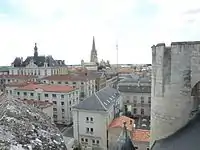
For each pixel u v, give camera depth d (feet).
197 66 40.22
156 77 45.24
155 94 45.78
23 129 34.17
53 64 464.65
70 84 321.93
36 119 40.73
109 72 566.77
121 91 276.62
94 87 363.56
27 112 41.75
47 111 218.59
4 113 37.06
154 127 46.50
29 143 31.48
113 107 205.77
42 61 455.63
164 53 42.70
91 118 180.14
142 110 273.33
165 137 43.21
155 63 45.75
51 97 250.78
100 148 178.60
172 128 42.98
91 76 373.40
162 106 43.91
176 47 41.19
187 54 40.55
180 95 42.01
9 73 477.77
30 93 256.52
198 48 39.68
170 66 42.29
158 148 39.96
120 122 178.19
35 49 471.62
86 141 183.52
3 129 31.71
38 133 35.37
